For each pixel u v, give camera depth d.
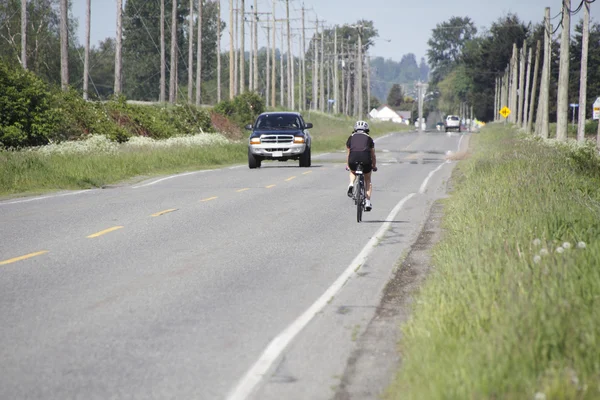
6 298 22.16
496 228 28.75
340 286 24.59
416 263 28.61
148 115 122.25
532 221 29.52
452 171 81.06
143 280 24.91
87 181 60.66
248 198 50.28
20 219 39.31
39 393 14.60
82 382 15.23
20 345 17.67
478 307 17.28
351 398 14.49
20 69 87.94
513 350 14.30
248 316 20.64
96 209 43.81
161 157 81.38
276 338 18.50
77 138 93.75
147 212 42.53
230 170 78.75
